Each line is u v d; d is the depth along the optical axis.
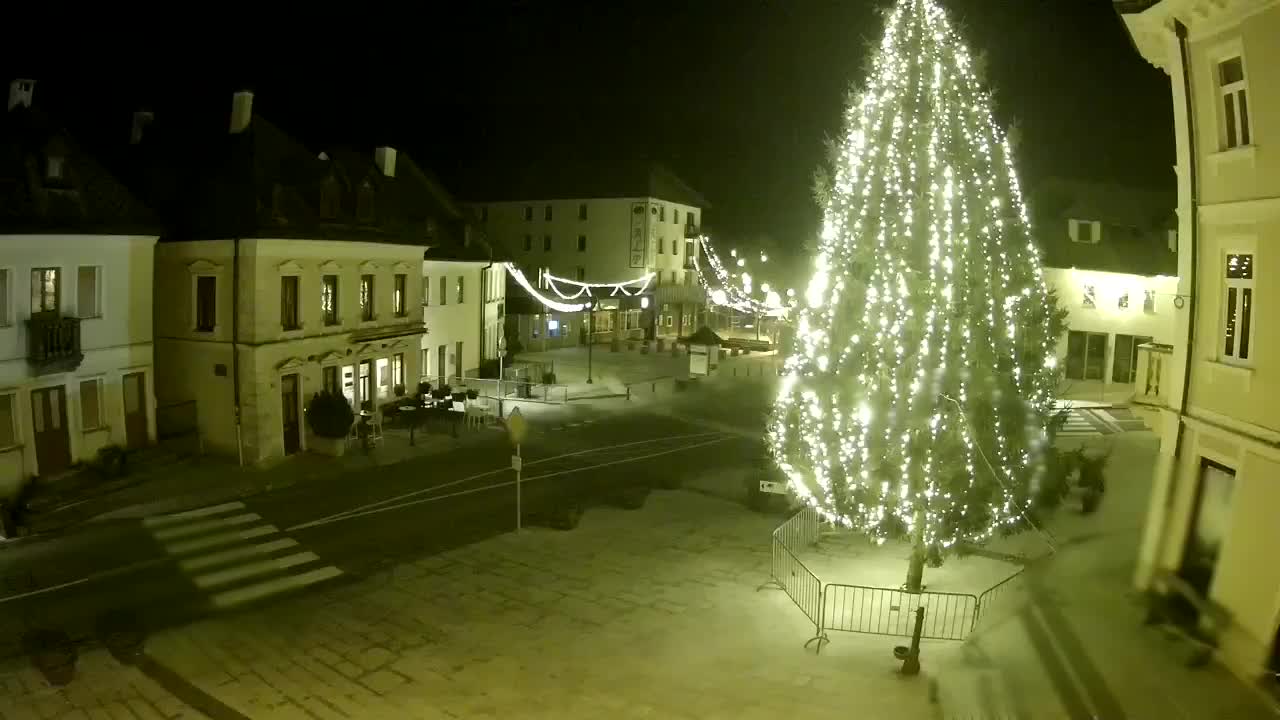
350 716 11.18
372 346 31.34
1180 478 13.23
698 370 46.50
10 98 24.72
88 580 17.23
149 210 25.73
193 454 26.78
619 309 62.97
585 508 22.77
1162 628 12.01
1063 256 44.47
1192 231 13.12
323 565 18.27
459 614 15.01
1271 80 11.45
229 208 26.86
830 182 15.38
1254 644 10.79
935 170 13.34
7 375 21.73
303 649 13.63
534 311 56.25
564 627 14.25
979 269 13.27
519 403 38.53
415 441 30.36
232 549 19.25
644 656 12.87
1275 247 11.35
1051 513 18.45
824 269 14.87
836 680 11.73
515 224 68.44
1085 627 12.20
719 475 27.11
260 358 26.50
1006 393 13.45
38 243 22.34
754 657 12.69
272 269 26.86
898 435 13.55
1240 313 12.23
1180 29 13.25
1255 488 11.35
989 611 13.69
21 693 12.21
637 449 30.86
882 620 13.90
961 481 13.48
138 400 25.69
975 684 11.03
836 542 18.48
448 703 11.42
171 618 15.34
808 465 15.39
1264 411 11.36
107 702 11.89
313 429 28.00
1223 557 11.74
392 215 33.41
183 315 27.33
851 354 14.03
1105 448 27.30
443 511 22.48
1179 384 13.29
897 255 13.51
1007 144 13.87
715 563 17.67
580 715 10.88
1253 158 11.82
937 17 13.72
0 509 19.64
